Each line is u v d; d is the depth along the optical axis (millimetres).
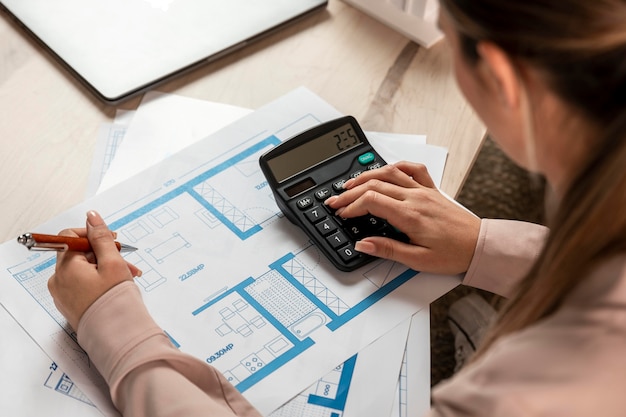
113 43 949
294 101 935
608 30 430
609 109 462
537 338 506
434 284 803
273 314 765
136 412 652
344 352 744
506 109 515
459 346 1247
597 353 482
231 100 936
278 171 838
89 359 718
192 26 978
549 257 520
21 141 877
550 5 437
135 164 868
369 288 793
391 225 820
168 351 677
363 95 954
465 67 516
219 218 833
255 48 992
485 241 800
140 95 928
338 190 839
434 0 970
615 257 500
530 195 1628
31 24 957
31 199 832
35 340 727
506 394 494
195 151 883
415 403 719
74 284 711
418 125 928
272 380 720
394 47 1011
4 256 783
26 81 929
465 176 891
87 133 892
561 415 478
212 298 771
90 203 829
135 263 788
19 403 686
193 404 647
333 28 1025
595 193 475
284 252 814
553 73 462
